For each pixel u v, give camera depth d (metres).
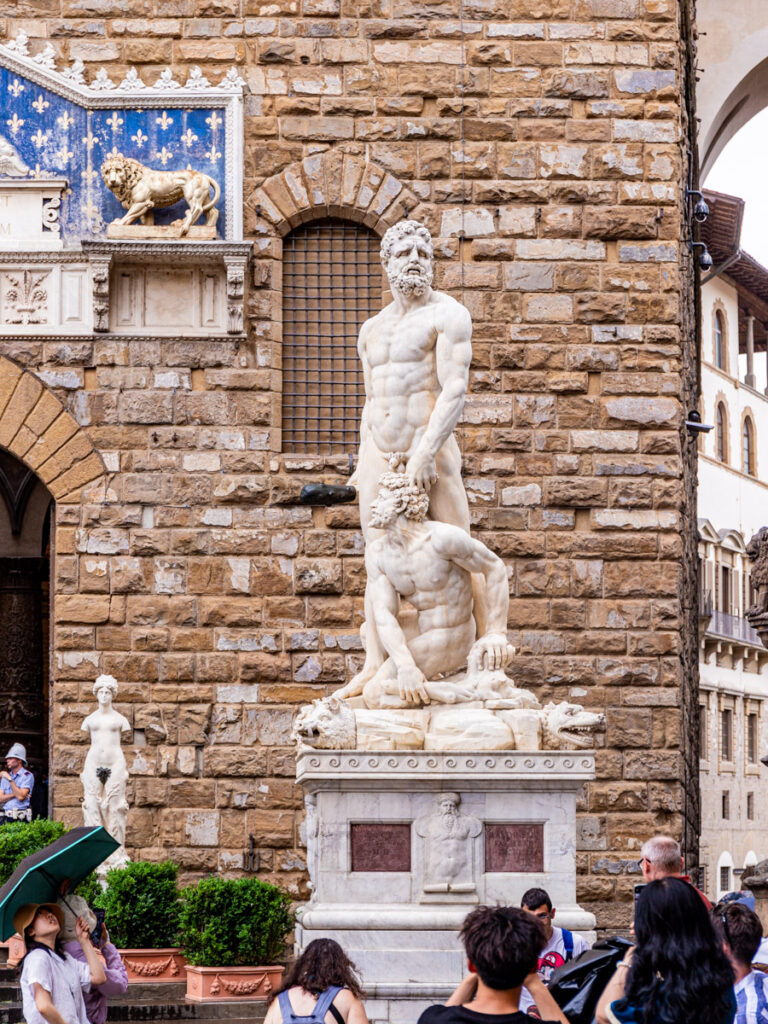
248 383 22.81
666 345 23.14
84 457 22.69
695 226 33.56
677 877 8.23
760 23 40.56
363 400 23.22
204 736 22.25
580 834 22.27
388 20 23.39
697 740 31.72
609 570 22.75
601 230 23.23
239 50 23.30
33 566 30.11
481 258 23.17
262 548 22.59
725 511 66.25
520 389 23.02
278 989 9.40
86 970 10.50
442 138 23.30
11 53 22.98
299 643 22.44
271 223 23.06
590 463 22.94
